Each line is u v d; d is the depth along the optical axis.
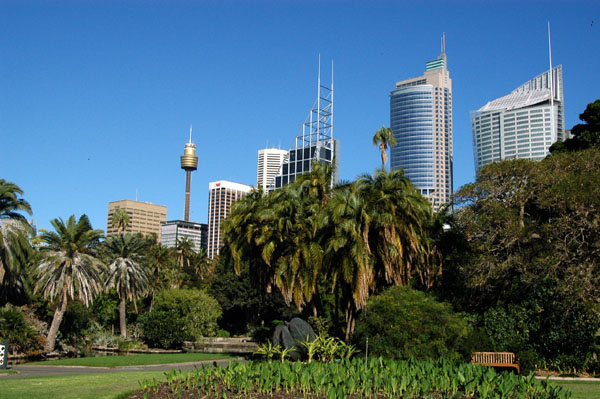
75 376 20.48
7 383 17.53
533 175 32.84
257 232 35.19
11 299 45.78
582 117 48.81
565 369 26.67
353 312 32.47
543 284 27.83
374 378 14.74
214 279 73.31
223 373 16.27
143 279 59.44
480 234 32.66
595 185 28.38
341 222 30.44
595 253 27.75
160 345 53.75
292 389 15.10
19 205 41.06
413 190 33.25
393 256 30.28
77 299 55.09
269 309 68.44
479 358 25.16
